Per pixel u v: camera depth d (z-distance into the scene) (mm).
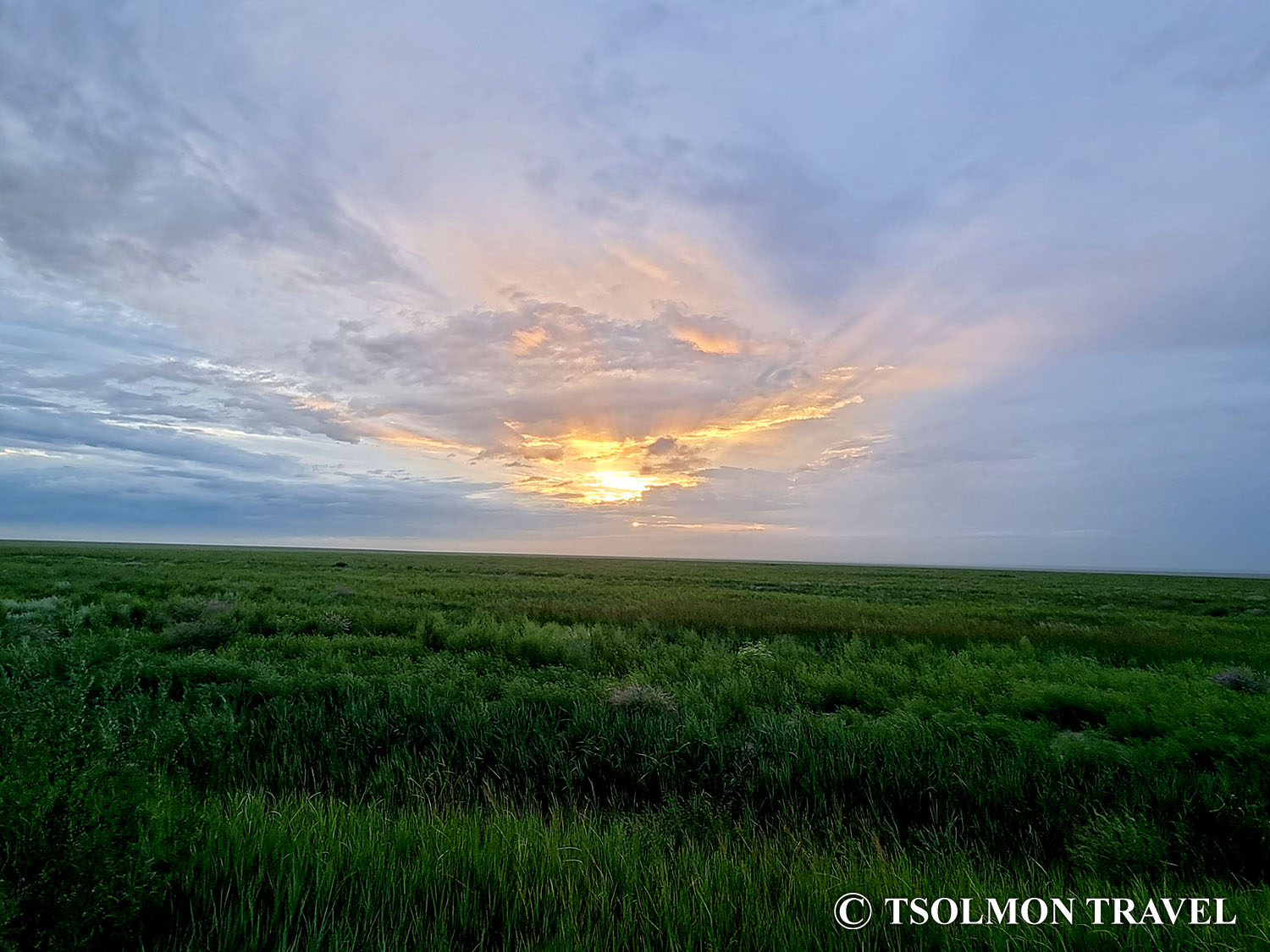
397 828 4105
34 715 3230
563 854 3955
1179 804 5504
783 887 3691
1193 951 3281
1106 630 17984
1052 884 4121
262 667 9328
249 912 3045
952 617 20891
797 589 41094
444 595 27344
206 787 5219
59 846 2695
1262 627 20125
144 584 24703
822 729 7234
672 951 3082
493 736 6844
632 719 7285
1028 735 7008
